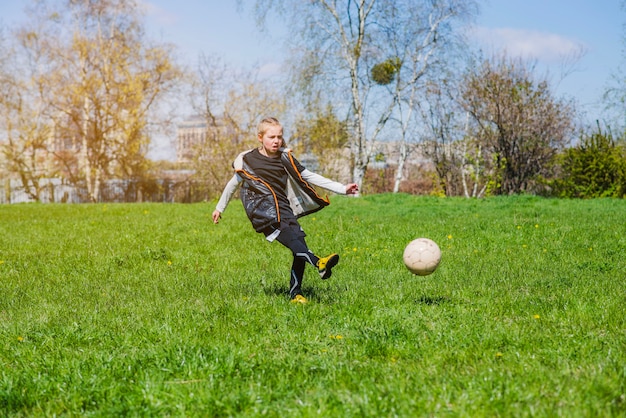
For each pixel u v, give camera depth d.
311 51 34.94
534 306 5.99
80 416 3.63
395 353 4.56
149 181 40.56
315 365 4.27
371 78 36.22
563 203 22.02
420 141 37.94
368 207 21.09
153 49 40.59
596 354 4.34
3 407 3.79
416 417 3.35
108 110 40.25
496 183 33.59
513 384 3.66
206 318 5.73
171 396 3.75
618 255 9.60
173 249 10.92
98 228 14.29
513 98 32.88
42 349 4.95
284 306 6.16
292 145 37.25
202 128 40.75
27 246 11.49
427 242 5.77
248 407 3.61
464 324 5.26
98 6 39.78
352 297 6.63
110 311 6.19
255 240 11.84
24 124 39.59
